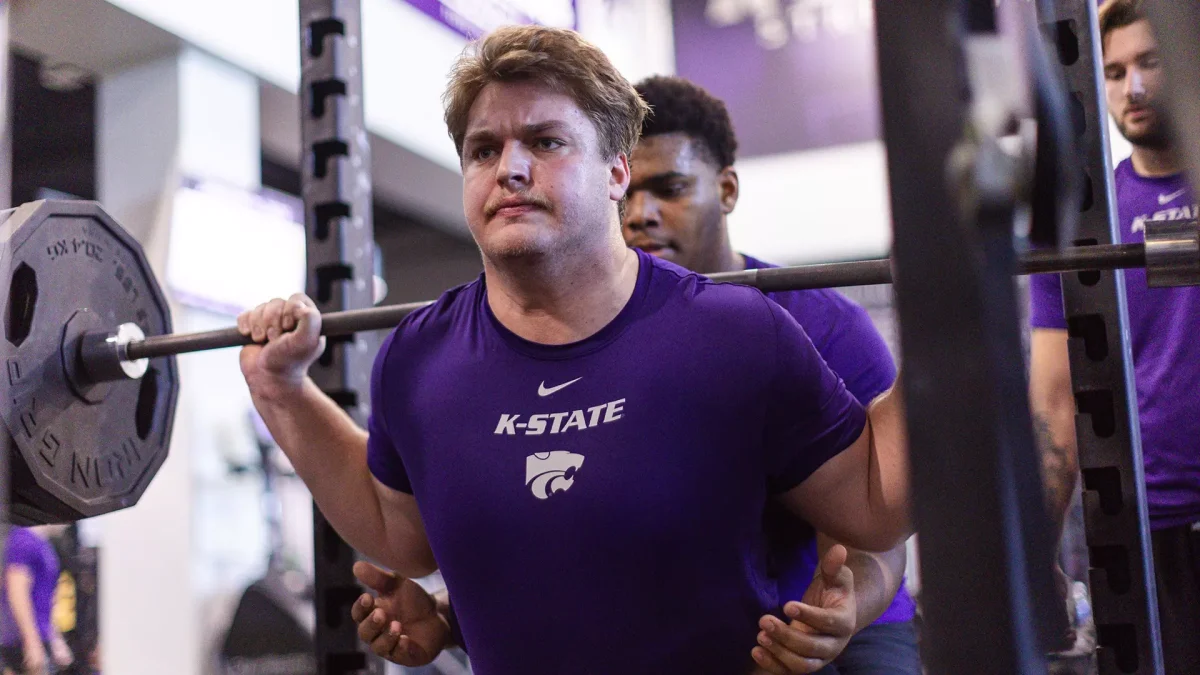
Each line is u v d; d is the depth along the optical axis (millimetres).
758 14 6363
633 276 1415
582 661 1346
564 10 6105
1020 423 549
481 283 1500
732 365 1329
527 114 1323
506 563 1350
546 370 1370
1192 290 1895
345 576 1876
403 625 1616
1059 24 1559
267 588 4508
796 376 1336
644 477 1303
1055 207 591
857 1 6195
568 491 1313
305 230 1943
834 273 1447
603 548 1307
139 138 4449
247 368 1631
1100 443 1594
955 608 542
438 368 1447
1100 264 1206
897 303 556
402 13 5359
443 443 1403
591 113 1350
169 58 4430
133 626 4277
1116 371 1583
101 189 4477
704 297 1385
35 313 1609
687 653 1346
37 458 1592
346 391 1900
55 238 1639
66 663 3910
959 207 539
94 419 1709
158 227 4336
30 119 5340
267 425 1665
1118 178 2014
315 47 1956
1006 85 551
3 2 867
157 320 1848
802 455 1373
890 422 1384
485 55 1354
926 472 549
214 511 4402
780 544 1559
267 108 5148
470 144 1368
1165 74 477
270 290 4641
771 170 6344
